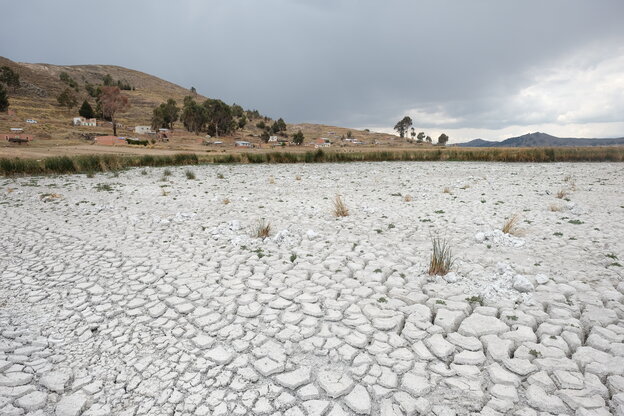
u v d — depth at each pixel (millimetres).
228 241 7578
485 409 2979
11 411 3094
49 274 5918
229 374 3465
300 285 5348
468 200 11883
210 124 131500
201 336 4098
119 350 3898
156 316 4582
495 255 6418
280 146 128875
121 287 5422
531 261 6062
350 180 18266
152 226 8883
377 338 3975
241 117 163250
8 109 108562
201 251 6949
